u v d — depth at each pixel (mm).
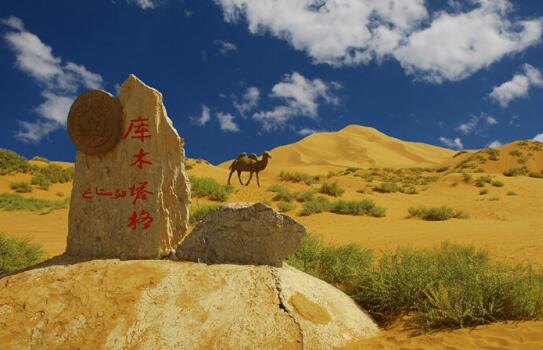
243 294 5387
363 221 18797
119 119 6430
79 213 6559
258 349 4770
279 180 33156
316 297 5711
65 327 4934
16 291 5391
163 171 6414
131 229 6328
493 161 60094
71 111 6574
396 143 108750
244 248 6156
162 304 5180
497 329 5070
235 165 27203
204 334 4879
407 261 7305
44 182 34500
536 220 19297
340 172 60938
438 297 5793
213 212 6426
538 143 63812
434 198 30516
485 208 25672
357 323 5641
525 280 5961
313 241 9234
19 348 4746
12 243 9695
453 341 4875
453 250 9023
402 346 4930
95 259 6160
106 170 6512
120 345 4750
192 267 5820
